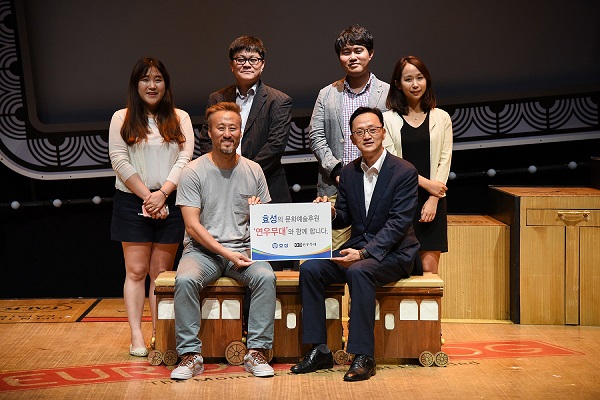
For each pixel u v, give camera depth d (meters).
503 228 4.84
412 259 3.83
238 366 3.84
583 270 4.72
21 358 4.00
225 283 3.83
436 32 5.38
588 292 4.73
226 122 3.78
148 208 3.95
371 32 5.37
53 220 5.52
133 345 4.07
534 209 4.71
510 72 5.43
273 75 5.40
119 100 5.41
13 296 5.54
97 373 3.74
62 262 5.55
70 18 5.28
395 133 4.16
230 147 3.79
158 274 4.11
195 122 5.37
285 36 5.36
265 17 5.34
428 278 3.88
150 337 4.43
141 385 3.55
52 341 4.34
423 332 3.85
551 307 4.74
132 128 3.99
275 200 4.27
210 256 3.86
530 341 4.36
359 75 4.30
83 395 3.42
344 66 4.29
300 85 5.41
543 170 5.46
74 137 5.34
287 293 3.87
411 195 3.80
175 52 5.36
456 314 4.88
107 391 3.47
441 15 5.36
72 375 3.71
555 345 4.27
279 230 3.77
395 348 3.85
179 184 3.87
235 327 3.84
